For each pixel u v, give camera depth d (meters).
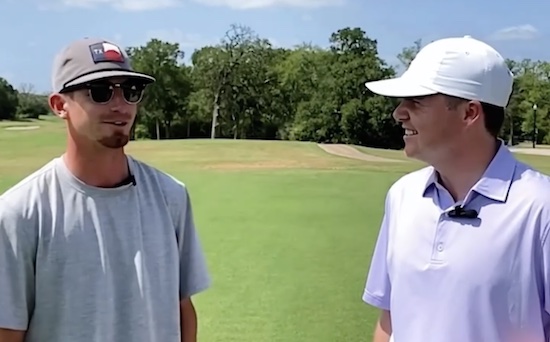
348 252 8.07
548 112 40.75
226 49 55.53
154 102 55.16
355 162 23.42
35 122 45.50
